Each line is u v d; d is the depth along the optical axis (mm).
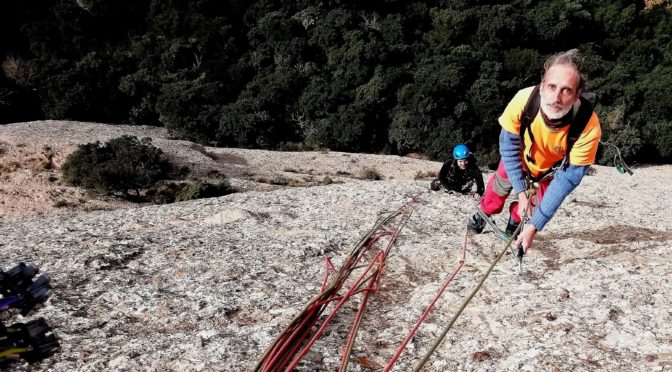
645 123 50500
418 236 7680
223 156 42062
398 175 42000
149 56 56469
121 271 5441
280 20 58438
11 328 1699
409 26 61125
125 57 56688
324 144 52469
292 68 56812
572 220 9188
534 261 5434
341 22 57750
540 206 3477
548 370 3119
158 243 6562
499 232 4984
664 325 3645
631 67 54531
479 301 4234
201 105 53000
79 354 3473
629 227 8328
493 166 50000
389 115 52531
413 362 3316
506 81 52781
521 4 61531
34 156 32719
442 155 49156
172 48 56312
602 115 49531
